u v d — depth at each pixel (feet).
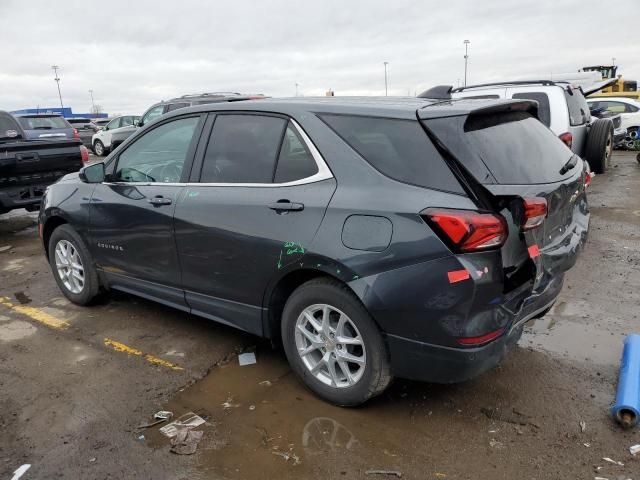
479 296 8.60
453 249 8.51
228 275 11.48
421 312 8.86
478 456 9.04
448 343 8.83
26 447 9.44
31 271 19.95
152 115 52.16
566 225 11.03
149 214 12.85
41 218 16.31
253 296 11.20
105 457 9.14
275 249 10.39
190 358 12.67
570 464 8.80
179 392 11.18
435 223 8.61
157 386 11.42
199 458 9.11
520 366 11.98
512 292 9.18
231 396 11.00
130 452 9.27
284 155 10.80
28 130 57.57
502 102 10.32
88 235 14.79
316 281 10.12
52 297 16.96
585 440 9.39
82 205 14.76
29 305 16.29
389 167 9.45
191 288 12.49
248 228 10.81
